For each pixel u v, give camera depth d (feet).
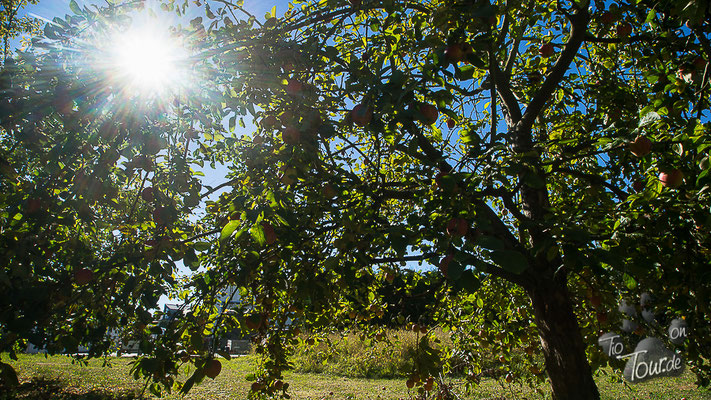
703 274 6.68
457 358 17.07
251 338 12.91
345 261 8.86
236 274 9.13
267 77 8.19
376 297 14.88
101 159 7.18
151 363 6.79
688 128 7.42
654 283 8.32
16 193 7.48
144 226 9.13
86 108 6.98
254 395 12.81
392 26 9.34
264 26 8.86
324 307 11.32
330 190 8.87
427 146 11.45
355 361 33.27
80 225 9.18
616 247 6.90
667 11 10.34
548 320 11.48
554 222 7.20
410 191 9.98
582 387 10.83
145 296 7.75
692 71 9.61
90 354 9.12
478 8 6.57
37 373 37.70
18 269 6.71
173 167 8.27
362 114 5.90
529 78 15.69
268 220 7.12
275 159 7.70
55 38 7.50
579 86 15.05
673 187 7.63
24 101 6.75
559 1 13.03
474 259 4.67
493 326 15.85
